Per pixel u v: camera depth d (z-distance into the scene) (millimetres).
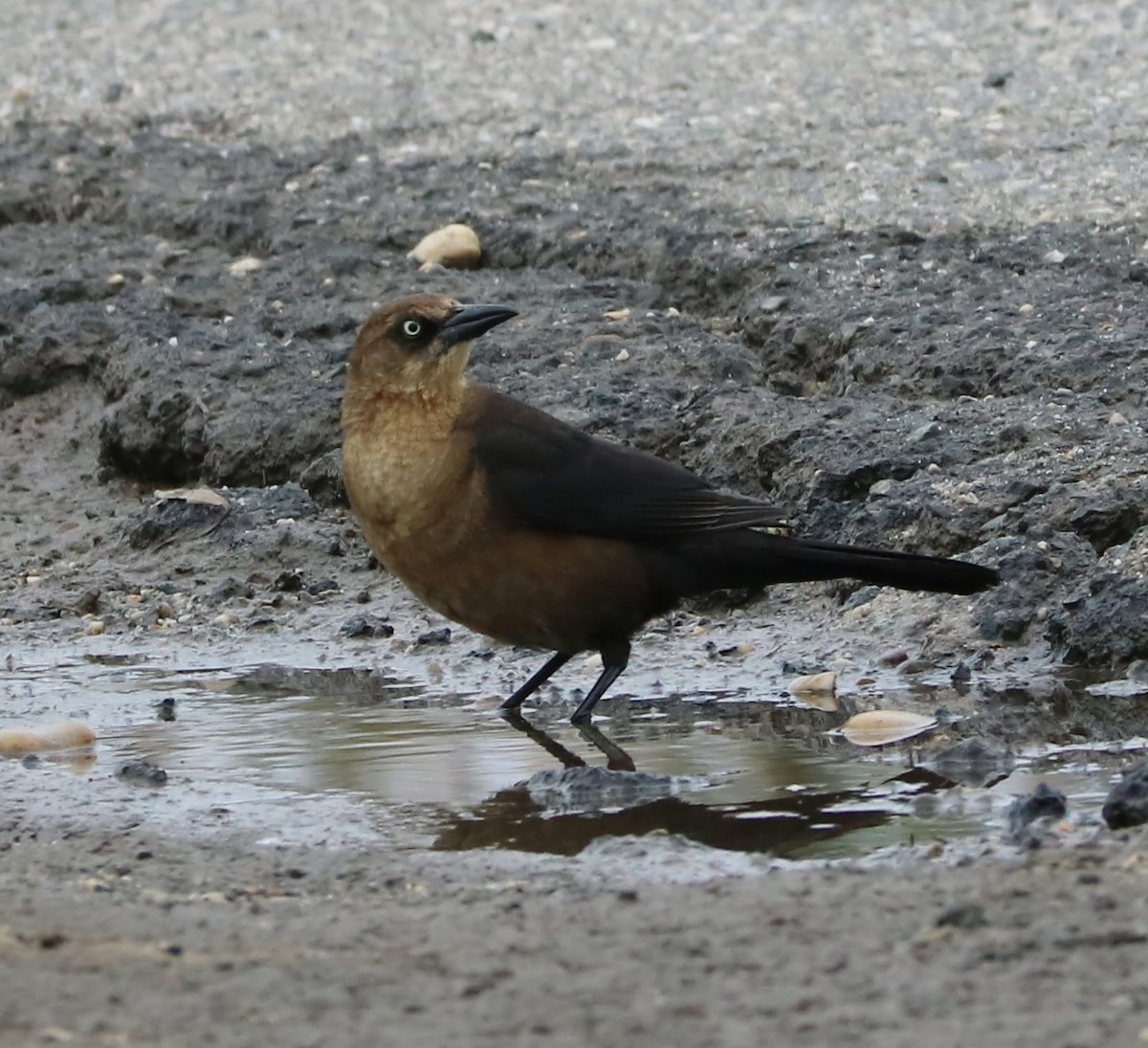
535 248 17328
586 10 25219
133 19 26469
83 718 11234
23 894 7922
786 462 13422
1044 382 13844
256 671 12242
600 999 6324
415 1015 6242
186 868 8383
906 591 12125
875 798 9047
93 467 15828
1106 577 11320
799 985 6379
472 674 12008
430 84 22375
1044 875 7340
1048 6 23828
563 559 10656
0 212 19438
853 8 24344
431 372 10625
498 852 8477
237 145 20469
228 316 16797
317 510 14484
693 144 19516
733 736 10383
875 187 17844
